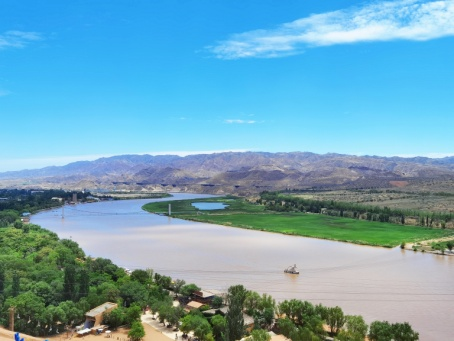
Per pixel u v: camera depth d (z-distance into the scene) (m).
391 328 144.88
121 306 184.00
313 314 163.12
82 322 173.25
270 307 172.75
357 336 141.12
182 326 159.88
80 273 194.88
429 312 184.38
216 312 174.62
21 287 180.00
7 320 159.38
